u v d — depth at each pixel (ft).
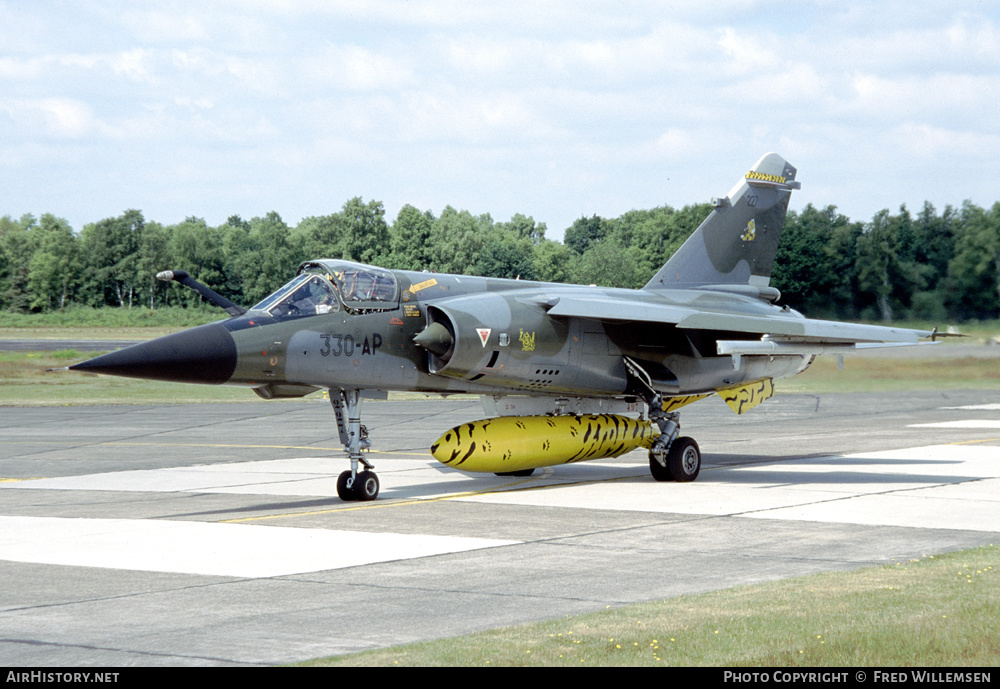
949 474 94.73
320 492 85.05
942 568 49.73
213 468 104.68
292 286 79.10
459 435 82.79
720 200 108.78
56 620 41.42
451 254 492.13
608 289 98.89
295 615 42.11
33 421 163.94
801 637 36.78
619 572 50.72
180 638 38.55
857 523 66.28
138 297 605.31
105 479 96.32
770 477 93.45
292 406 195.93
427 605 43.78
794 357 105.81
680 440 91.04
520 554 55.83
